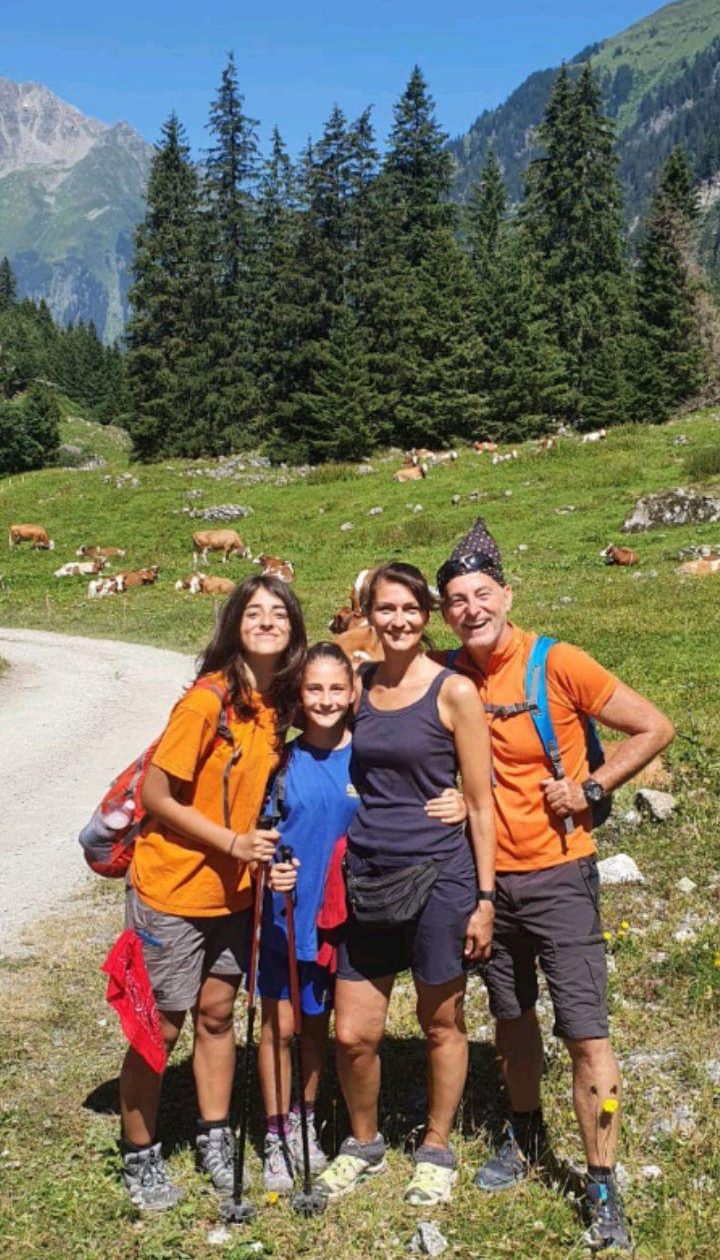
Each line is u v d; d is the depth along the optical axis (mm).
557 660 3846
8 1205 4008
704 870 7133
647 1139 4328
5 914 7738
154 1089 4039
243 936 4105
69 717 17000
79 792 11938
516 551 32594
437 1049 4004
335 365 55812
